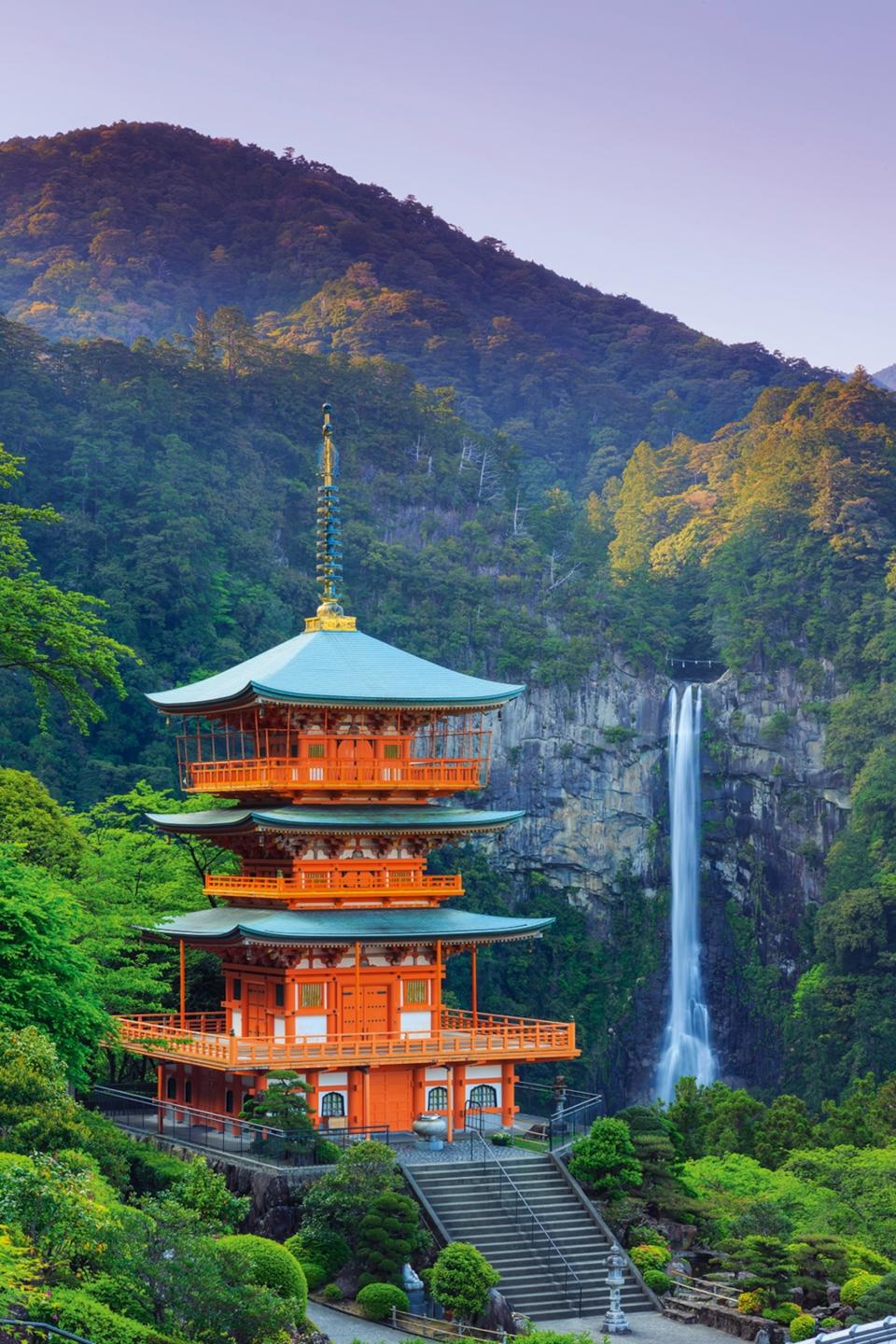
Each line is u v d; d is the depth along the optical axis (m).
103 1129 54.56
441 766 74.19
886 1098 102.88
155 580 198.88
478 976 190.75
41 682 62.59
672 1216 65.12
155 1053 71.31
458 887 73.88
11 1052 47.09
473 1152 66.06
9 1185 36.31
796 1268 57.88
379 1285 55.31
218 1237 49.66
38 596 62.19
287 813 70.62
